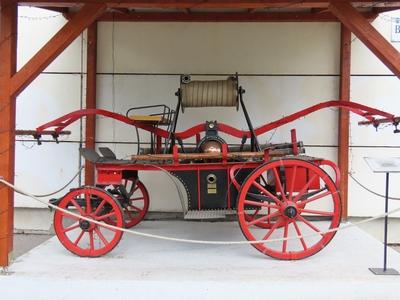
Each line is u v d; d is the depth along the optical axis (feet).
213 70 17.47
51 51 10.99
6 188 11.15
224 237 14.20
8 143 11.06
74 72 17.63
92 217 12.03
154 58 17.52
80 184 17.63
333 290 9.98
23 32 17.66
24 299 10.29
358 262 11.60
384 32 17.30
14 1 11.12
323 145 17.49
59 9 16.44
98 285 10.19
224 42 17.44
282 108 17.47
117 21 17.44
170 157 12.48
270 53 17.43
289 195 11.80
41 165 17.78
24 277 10.43
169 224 16.33
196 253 12.53
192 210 12.57
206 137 13.42
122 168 12.76
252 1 11.25
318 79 17.44
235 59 17.44
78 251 12.13
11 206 11.39
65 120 14.98
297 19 17.15
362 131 17.39
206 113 17.49
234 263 11.55
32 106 17.69
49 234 18.04
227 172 12.55
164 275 10.61
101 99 17.66
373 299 9.98
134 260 11.86
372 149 17.43
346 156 17.10
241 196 11.60
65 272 10.82
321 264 11.43
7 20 11.04
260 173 11.64
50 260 11.84
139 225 16.11
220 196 12.55
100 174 12.85
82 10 11.03
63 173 17.75
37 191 17.81
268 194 11.76
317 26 17.35
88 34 17.26
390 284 10.03
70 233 14.66
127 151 17.61
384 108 17.38
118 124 17.62
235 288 10.05
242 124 17.47
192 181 12.59
